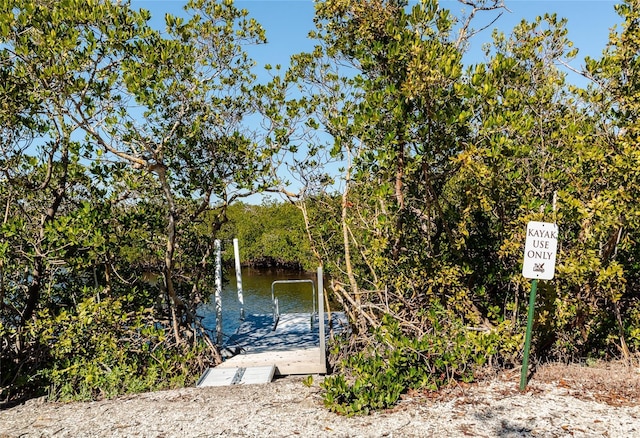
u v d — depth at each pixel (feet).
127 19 21.53
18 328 23.80
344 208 26.32
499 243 21.99
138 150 26.20
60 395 21.57
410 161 21.16
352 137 24.22
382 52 21.16
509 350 19.71
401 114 18.67
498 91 21.02
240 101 29.04
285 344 29.81
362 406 16.87
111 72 22.74
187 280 30.60
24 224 23.52
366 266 28.14
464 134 19.76
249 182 28.09
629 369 19.49
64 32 20.70
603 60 19.57
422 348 18.88
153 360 23.61
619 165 17.79
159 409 18.51
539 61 23.66
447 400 17.29
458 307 21.53
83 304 23.09
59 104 21.22
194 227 31.94
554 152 20.35
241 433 15.64
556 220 19.17
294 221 82.84
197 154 28.55
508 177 20.07
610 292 19.42
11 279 25.43
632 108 19.06
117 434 16.21
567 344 21.07
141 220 27.40
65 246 23.39
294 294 62.80
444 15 19.69
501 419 15.47
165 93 24.99
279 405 18.11
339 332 29.78
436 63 18.03
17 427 17.52
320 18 26.30
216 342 29.25
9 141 23.84
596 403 16.39
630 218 17.89
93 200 26.17
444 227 22.89
